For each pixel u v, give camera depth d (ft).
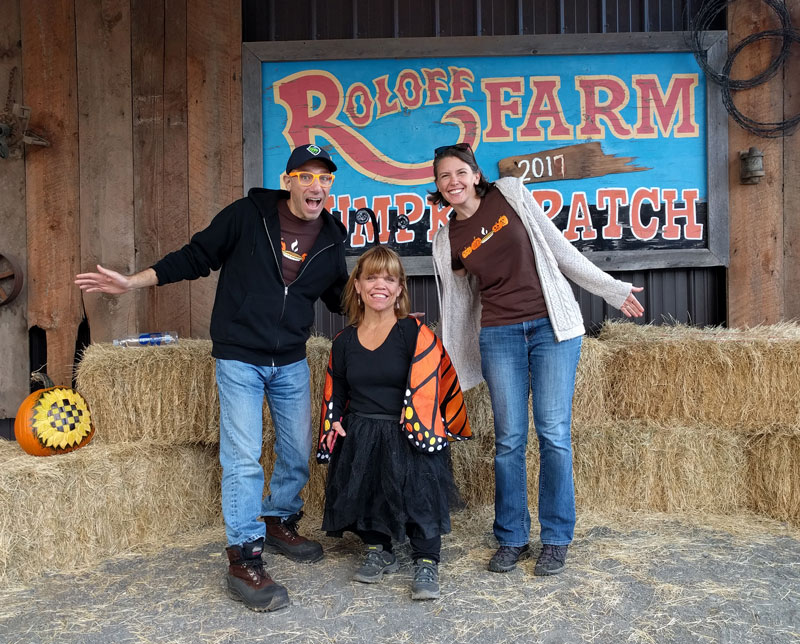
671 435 11.21
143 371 10.79
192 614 7.98
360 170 13.30
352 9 13.35
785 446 10.84
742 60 13.39
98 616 7.96
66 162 13.12
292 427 9.43
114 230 13.16
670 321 13.75
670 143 13.41
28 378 13.24
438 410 8.72
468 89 13.26
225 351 8.79
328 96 13.21
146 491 10.48
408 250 13.37
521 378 9.16
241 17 13.14
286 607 8.11
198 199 13.19
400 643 7.29
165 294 13.26
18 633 7.56
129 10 13.08
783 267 13.52
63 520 9.49
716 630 7.46
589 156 13.34
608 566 9.16
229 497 8.50
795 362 10.57
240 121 13.16
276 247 8.90
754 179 13.34
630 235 13.42
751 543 9.95
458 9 13.38
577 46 13.16
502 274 9.06
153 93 13.16
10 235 13.17
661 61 13.34
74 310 13.21
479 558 9.55
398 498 8.45
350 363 8.98
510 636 7.41
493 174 13.35
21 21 13.05
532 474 11.46
